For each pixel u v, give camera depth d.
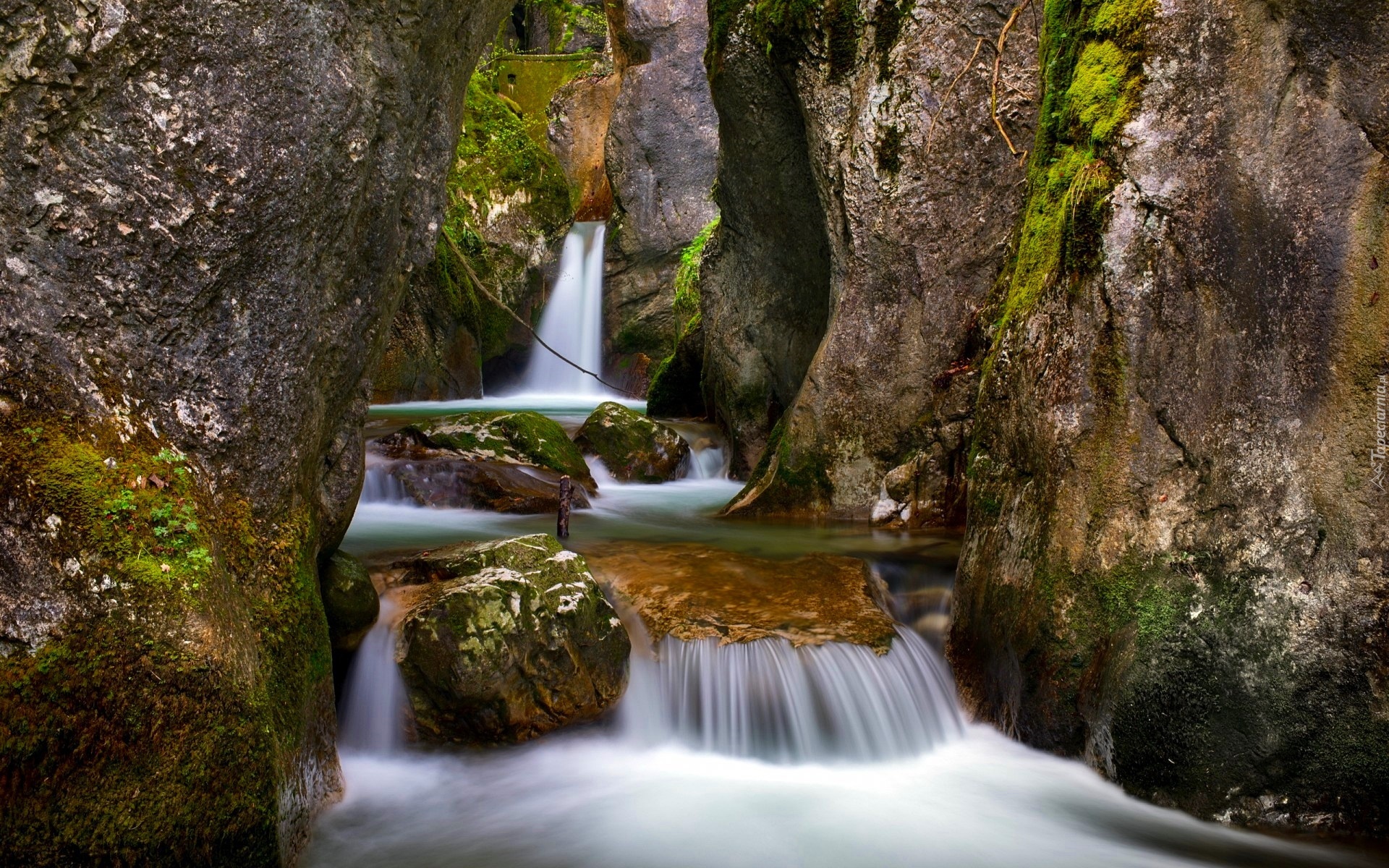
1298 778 3.89
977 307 7.10
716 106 8.48
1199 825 4.02
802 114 7.41
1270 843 3.88
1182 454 4.11
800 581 5.61
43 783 2.69
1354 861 3.75
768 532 6.94
